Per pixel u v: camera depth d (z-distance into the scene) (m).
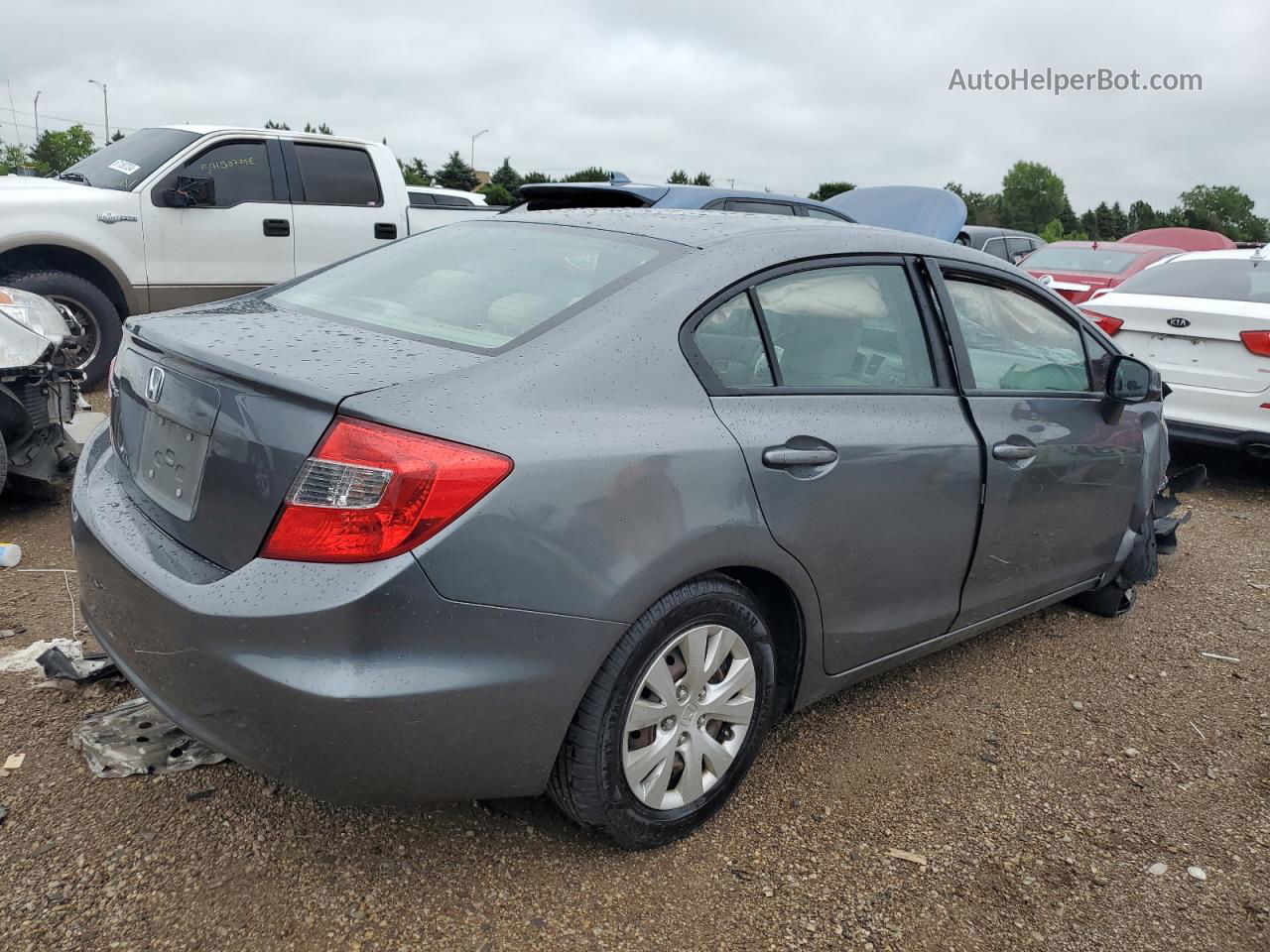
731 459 2.33
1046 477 3.32
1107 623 4.29
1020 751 3.16
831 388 2.68
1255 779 3.10
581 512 2.06
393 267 2.94
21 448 4.34
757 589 2.65
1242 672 3.88
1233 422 6.26
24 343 4.20
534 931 2.20
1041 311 3.51
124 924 2.10
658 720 2.37
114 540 2.24
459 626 1.96
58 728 2.79
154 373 2.36
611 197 7.34
